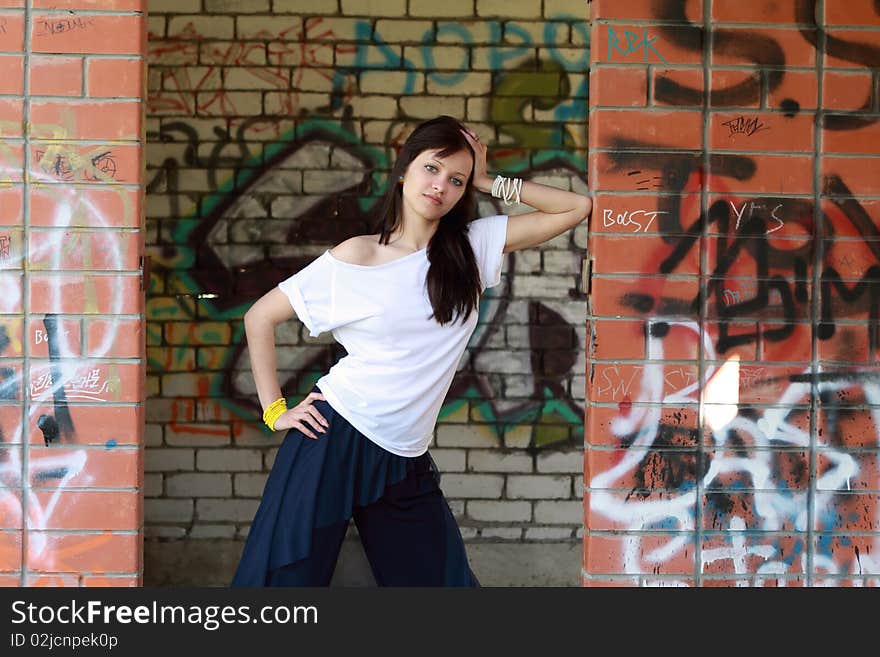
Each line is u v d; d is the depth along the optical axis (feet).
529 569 16.22
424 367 9.61
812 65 9.91
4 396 9.70
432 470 10.15
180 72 15.89
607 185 9.87
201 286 16.05
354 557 15.96
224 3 15.85
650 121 9.86
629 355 9.89
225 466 16.11
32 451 9.70
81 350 9.70
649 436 9.91
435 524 10.02
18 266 9.67
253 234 16.05
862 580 10.02
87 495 9.74
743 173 9.91
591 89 10.09
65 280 9.69
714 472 9.95
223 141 15.97
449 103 16.01
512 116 16.05
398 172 9.72
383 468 9.66
